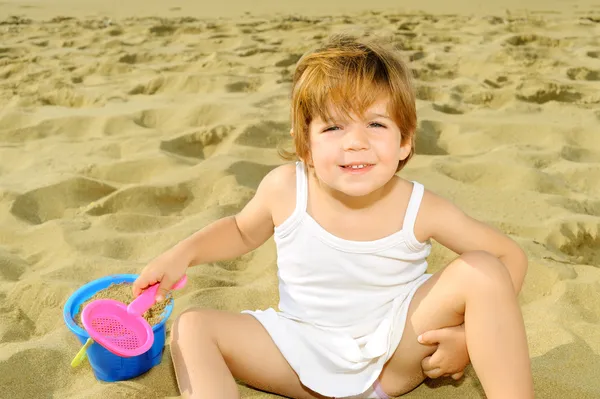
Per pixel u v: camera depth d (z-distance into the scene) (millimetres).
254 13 8188
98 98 4215
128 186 2777
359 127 1445
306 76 1477
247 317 1558
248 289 2090
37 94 4336
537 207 2646
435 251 2316
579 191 2875
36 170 3047
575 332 1850
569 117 3727
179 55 5477
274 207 1634
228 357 1517
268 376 1549
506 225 2504
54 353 1765
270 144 3336
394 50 1547
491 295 1390
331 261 1550
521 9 8047
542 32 6262
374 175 1449
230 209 2625
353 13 7828
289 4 9031
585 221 2516
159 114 3814
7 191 2725
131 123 3668
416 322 1492
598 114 3754
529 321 1916
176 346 1462
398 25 6625
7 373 1688
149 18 7797
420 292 1519
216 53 5461
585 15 7391
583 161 3197
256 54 5484
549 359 1734
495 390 1373
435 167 3020
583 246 2469
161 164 3029
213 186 2824
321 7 8602
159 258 1612
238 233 1714
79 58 5453
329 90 1430
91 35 6520
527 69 4824
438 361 1492
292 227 1579
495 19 7008
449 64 5000
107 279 1771
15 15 8211
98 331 1586
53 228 2471
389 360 1531
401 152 1526
